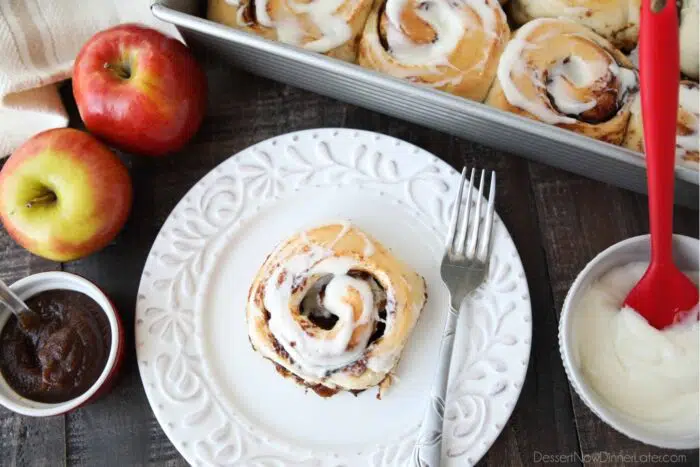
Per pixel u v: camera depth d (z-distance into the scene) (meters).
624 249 0.59
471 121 0.62
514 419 0.62
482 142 0.66
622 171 0.62
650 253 0.60
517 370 0.61
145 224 0.67
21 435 0.63
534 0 0.65
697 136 0.61
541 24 0.63
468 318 0.62
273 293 0.61
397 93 0.62
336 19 0.64
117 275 0.66
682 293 0.58
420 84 0.62
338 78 0.63
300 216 0.66
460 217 0.65
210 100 0.69
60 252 0.64
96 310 0.62
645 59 0.54
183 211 0.65
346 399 0.62
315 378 0.61
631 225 0.65
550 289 0.64
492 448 0.61
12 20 0.67
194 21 0.62
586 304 0.59
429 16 0.64
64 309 0.62
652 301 0.58
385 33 0.64
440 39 0.64
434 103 0.61
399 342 0.61
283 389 0.62
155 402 0.62
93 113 0.64
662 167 0.55
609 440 0.61
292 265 0.62
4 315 0.62
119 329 0.62
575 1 0.64
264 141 0.66
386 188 0.66
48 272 0.62
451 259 0.62
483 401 0.61
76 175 0.63
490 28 0.63
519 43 0.63
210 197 0.66
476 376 0.61
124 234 0.67
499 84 0.63
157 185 0.68
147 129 0.64
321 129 0.66
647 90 0.54
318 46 0.64
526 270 0.65
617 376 0.58
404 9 0.64
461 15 0.63
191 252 0.65
